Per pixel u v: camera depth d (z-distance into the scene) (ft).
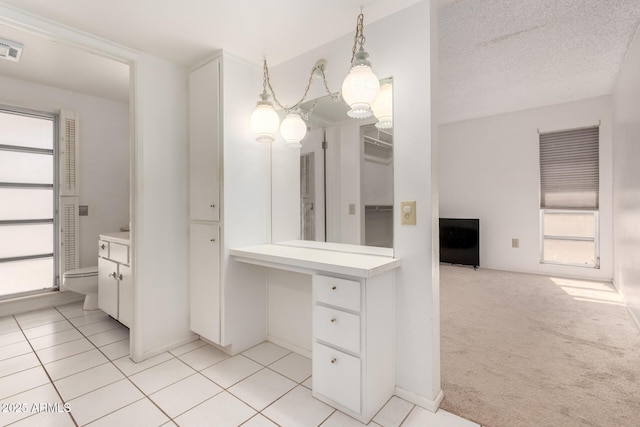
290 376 6.22
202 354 7.14
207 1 5.23
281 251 6.58
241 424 4.83
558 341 7.64
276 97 7.62
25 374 6.24
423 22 5.18
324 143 6.79
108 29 6.06
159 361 6.81
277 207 7.75
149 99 7.01
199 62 7.39
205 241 7.25
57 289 10.74
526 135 14.80
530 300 10.84
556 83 11.78
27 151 10.21
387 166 5.71
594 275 13.46
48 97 10.35
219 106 6.91
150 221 7.01
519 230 15.11
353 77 5.08
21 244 10.16
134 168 6.83
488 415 5.00
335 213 6.65
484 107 14.47
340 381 5.09
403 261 5.46
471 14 7.49
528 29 8.18
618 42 8.89
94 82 10.05
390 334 5.44
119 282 8.39
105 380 6.03
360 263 5.12
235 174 7.10
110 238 8.83
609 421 4.81
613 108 12.36
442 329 8.43
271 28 6.06
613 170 12.63
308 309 6.99
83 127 11.09
